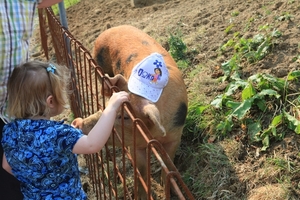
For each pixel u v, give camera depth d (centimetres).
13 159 242
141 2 860
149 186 219
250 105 386
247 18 557
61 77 251
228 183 355
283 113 371
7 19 245
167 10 780
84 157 457
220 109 419
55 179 247
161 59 339
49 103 244
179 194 181
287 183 327
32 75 237
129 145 344
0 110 270
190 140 423
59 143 232
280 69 421
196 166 389
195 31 608
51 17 545
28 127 237
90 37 779
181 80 377
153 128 331
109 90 280
